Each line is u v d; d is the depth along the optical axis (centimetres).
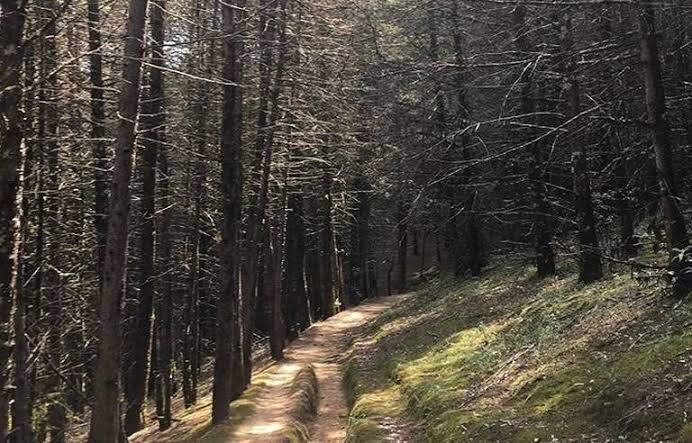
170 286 1989
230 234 1440
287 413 1393
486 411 899
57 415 1413
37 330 1385
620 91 1008
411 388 1291
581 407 745
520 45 1113
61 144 1402
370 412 1257
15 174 603
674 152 1008
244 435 1238
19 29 620
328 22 1738
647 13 819
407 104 1588
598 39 1045
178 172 2155
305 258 3506
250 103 1872
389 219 4578
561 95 1186
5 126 599
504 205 1856
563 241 1592
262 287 3372
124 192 951
